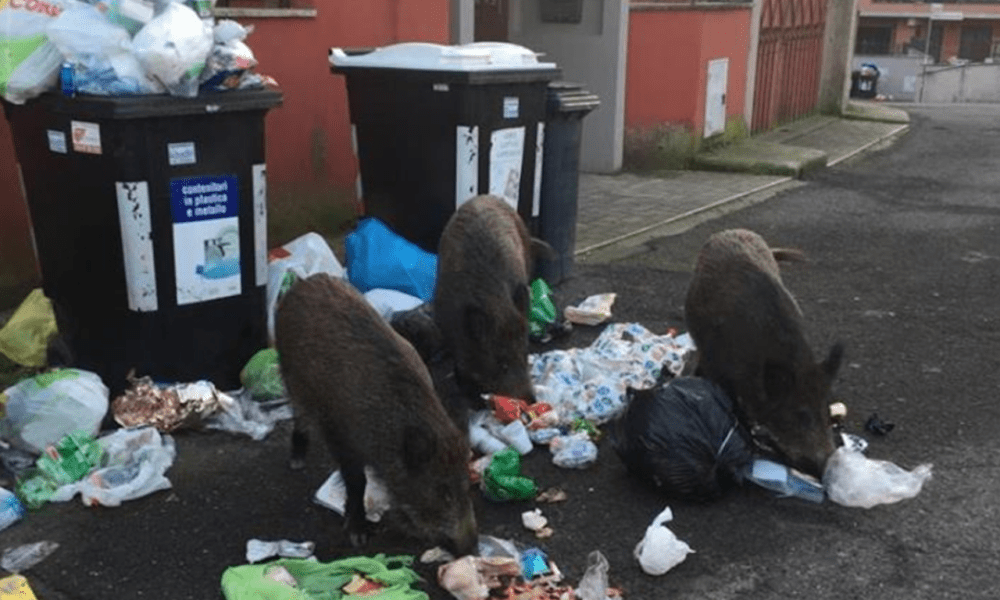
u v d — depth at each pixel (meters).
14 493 4.30
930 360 6.07
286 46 7.74
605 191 11.09
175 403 4.88
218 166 4.99
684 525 4.21
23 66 4.80
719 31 12.92
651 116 12.46
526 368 5.15
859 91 40.94
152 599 3.66
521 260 5.72
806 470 4.52
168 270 4.95
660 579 3.83
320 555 3.99
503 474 4.33
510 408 4.86
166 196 4.84
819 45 17.44
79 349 5.25
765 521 4.25
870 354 6.15
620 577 3.84
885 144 15.48
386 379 3.90
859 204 10.82
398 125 6.58
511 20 12.17
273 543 3.98
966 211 10.51
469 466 3.92
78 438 4.48
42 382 4.68
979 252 8.73
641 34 12.05
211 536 4.08
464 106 6.27
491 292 5.24
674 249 8.61
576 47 11.91
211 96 4.85
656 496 4.43
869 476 4.40
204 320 5.16
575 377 5.38
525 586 3.70
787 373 4.53
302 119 8.00
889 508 4.35
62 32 4.69
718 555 3.99
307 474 4.60
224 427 4.96
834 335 6.49
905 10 50.22
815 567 3.91
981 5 50.22
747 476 4.48
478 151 6.39
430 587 3.77
